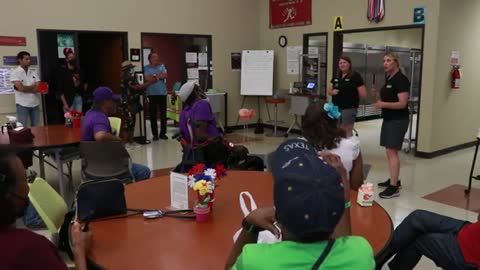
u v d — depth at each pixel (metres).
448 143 6.77
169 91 10.09
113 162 3.52
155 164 5.95
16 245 1.13
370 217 1.92
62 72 6.78
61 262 1.22
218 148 3.53
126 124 7.15
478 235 1.99
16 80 6.37
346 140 2.32
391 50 10.00
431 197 4.48
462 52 6.71
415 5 6.46
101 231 1.77
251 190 2.31
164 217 1.93
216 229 1.78
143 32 7.72
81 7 7.04
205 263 1.48
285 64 8.73
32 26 6.66
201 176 1.88
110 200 1.89
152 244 1.64
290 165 1.07
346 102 5.30
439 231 2.22
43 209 2.07
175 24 8.08
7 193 1.16
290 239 1.04
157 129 7.71
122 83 7.16
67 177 5.11
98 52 8.12
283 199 1.01
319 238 1.02
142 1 7.64
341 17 7.57
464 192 4.64
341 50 7.79
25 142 3.77
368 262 1.03
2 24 6.41
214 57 8.67
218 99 8.34
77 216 1.86
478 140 4.62
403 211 4.06
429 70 6.34
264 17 9.06
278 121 9.07
